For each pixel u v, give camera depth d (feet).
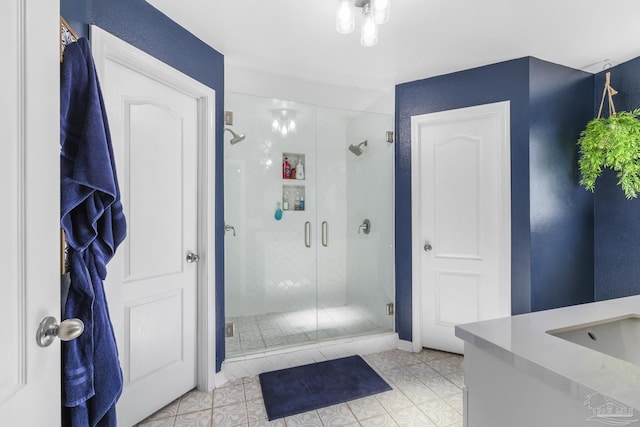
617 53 7.14
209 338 6.63
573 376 2.21
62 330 2.34
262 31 6.27
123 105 5.16
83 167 3.22
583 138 7.52
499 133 7.59
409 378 7.12
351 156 9.84
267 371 7.51
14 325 1.99
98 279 3.55
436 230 8.37
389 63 7.66
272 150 8.96
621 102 7.57
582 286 7.91
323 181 9.73
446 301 8.30
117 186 3.82
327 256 9.84
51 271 2.37
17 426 2.00
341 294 10.00
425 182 8.47
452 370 7.47
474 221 7.91
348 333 8.91
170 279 6.05
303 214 9.52
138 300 5.47
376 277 9.36
